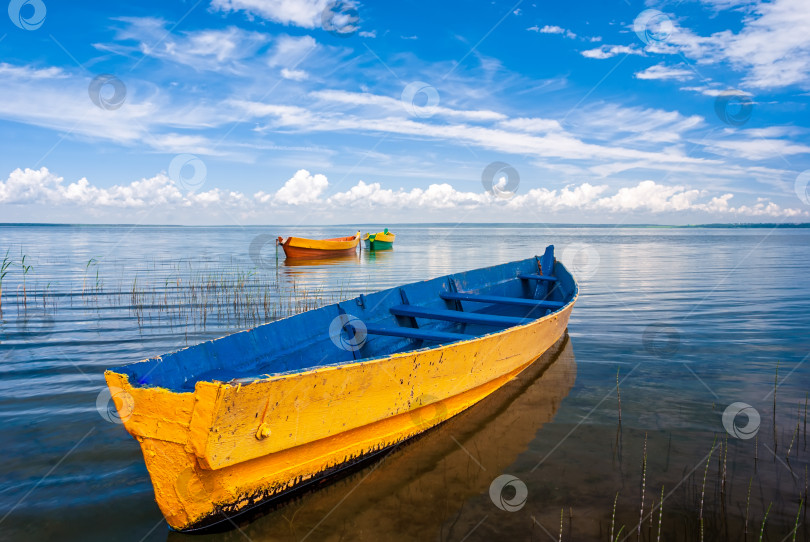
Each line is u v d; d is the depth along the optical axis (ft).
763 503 11.85
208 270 64.80
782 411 17.49
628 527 10.93
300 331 17.49
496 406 18.06
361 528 10.99
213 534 10.78
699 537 10.59
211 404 9.27
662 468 13.55
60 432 15.53
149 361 11.65
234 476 10.42
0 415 16.75
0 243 133.39
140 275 57.57
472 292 29.63
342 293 45.57
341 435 12.34
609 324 31.81
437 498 12.17
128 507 11.78
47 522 11.15
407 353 13.30
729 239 222.89
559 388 19.94
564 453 14.48
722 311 35.83
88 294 43.16
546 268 35.83
